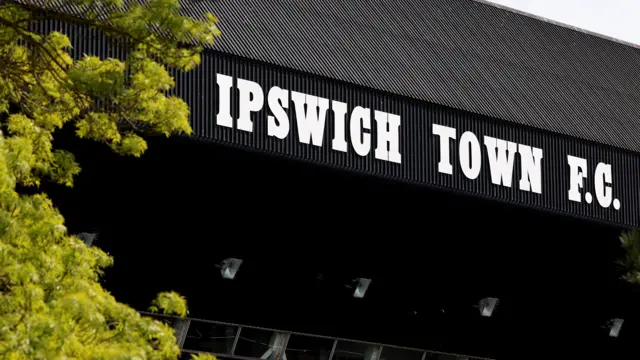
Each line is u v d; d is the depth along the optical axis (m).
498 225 50.72
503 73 52.88
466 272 52.06
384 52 49.00
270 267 47.75
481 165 48.28
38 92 26.47
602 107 54.72
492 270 52.53
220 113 42.06
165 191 43.84
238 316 47.84
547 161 50.34
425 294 51.84
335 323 50.41
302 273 48.59
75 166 26.80
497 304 53.97
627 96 56.75
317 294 49.44
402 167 46.12
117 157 41.53
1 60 26.31
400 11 52.62
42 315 21.23
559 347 56.69
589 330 57.03
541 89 53.47
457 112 48.03
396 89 46.78
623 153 52.81
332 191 46.53
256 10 46.34
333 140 44.53
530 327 55.38
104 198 42.78
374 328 51.50
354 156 44.97
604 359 58.22
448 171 47.28
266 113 43.16
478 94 50.06
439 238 50.31
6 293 22.12
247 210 45.88
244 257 46.97
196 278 46.34
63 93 26.50
